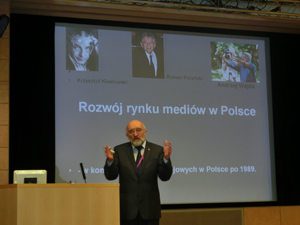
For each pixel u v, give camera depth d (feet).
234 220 18.25
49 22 17.26
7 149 15.92
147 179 12.46
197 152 18.21
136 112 17.75
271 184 19.03
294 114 19.94
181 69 18.62
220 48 19.31
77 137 16.97
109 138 17.28
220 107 18.84
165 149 12.09
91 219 9.71
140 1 17.04
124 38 18.12
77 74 17.34
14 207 9.16
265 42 20.12
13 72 16.78
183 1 18.02
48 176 16.35
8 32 16.56
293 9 19.84
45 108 16.74
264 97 19.62
